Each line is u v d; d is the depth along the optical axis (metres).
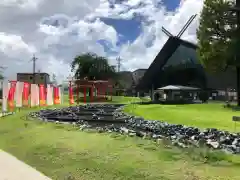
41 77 101.62
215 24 37.53
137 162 8.78
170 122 19.67
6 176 7.89
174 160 8.88
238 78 38.69
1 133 15.75
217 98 52.09
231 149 9.88
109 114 29.31
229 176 7.43
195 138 12.08
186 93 52.94
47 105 39.25
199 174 7.62
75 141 12.09
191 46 55.91
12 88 28.30
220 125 17.31
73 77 75.94
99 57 81.44
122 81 106.94
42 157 9.90
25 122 19.98
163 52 58.50
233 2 37.56
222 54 37.00
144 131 15.22
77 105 46.72
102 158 9.37
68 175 7.96
